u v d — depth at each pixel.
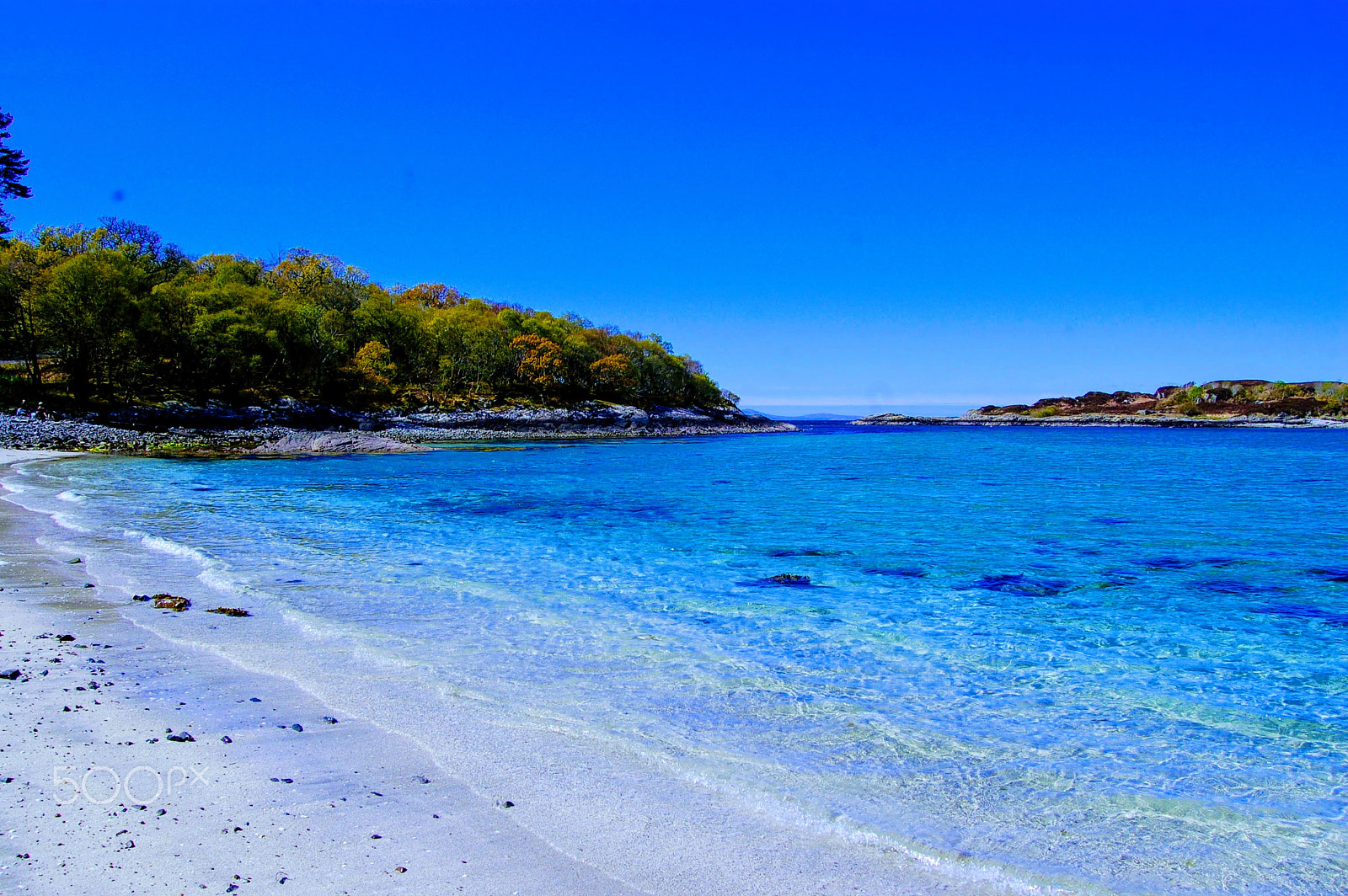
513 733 6.55
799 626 10.78
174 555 14.93
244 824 4.77
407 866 4.36
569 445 81.38
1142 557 16.69
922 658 9.31
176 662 8.24
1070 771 6.11
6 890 3.86
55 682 7.32
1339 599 12.83
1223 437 123.19
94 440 52.53
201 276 100.62
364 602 11.62
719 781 5.71
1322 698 8.05
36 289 61.19
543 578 14.02
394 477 38.31
